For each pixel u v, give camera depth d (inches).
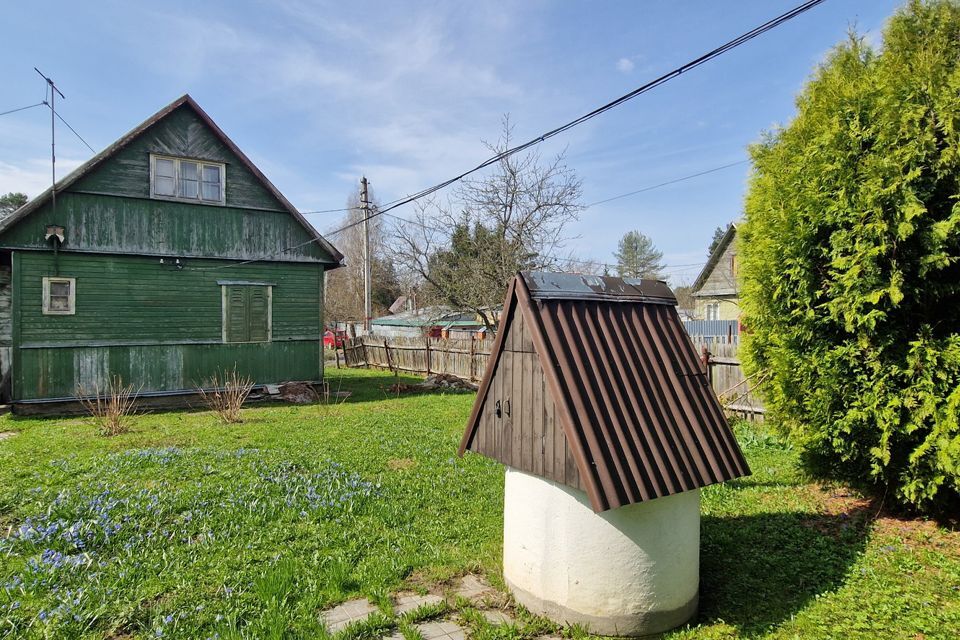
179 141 496.1
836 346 187.0
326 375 787.4
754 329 229.3
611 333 136.8
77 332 452.4
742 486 237.3
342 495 217.9
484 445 149.9
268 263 542.3
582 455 115.5
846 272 177.3
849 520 191.0
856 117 175.3
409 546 175.2
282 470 252.1
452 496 226.2
